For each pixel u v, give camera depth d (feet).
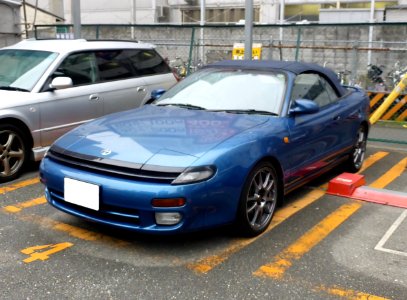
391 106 33.63
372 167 21.95
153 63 25.07
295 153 15.07
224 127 13.76
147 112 15.62
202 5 64.18
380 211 15.97
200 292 10.69
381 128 31.09
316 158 16.61
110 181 11.93
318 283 11.14
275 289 10.85
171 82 25.45
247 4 25.86
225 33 44.24
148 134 13.32
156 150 12.32
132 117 15.08
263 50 44.91
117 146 12.73
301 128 15.34
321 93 17.83
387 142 27.09
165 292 10.68
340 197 17.34
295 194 17.66
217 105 15.76
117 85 22.40
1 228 14.01
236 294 10.63
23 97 18.61
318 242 13.39
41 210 15.52
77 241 13.19
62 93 19.90
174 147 12.44
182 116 14.89
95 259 12.16
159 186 11.52
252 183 13.21
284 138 14.39
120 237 13.46
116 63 22.95
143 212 11.67
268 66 17.04
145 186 11.59
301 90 16.49
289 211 15.83
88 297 10.45
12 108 18.03
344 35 42.91
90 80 21.44
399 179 20.07
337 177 18.39
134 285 10.95
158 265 11.89
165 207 11.51
